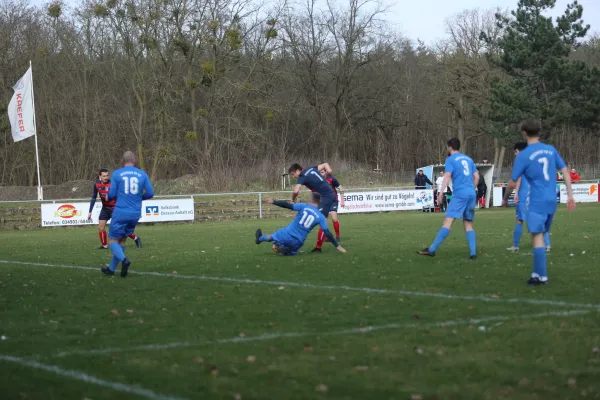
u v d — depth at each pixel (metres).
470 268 17.95
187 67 81.62
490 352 9.38
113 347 10.35
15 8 89.25
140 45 77.56
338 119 106.94
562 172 15.16
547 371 8.45
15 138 56.19
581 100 83.00
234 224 44.62
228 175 69.12
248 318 12.23
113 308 13.73
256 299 14.21
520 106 81.94
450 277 16.39
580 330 10.46
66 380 8.70
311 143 114.44
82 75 94.88
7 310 13.79
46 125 95.06
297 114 108.06
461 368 8.70
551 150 14.91
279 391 7.98
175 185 70.94
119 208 18.58
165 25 78.19
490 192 60.72
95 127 93.88
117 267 20.89
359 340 10.29
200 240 30.70
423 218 44.97
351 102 107.75
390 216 48.72
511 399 7.54
